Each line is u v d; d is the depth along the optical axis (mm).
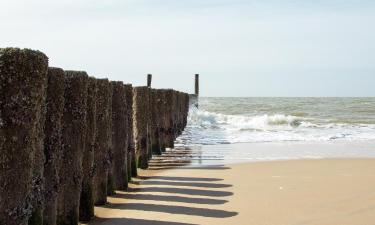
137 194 8828
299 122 29797
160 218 7113
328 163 12891
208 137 21625
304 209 7633
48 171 5738
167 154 15320
